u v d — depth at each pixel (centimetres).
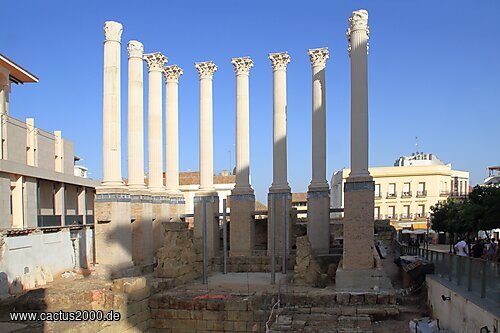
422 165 6159
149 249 2517
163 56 2864
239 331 1678
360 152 1850
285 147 2823
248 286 1972
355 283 1747
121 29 2306
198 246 2348
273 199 2145
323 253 2561
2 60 3184
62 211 3334
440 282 1327
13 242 2141
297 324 1400
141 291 1708
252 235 2845
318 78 2698
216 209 2936
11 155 3109
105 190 2192
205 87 3014
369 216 1803
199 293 1833
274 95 2870
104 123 2242
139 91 2539
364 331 1316
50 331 1327
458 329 1124
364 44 1888
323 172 2652
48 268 2466
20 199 2703
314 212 2605
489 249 1962
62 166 3938
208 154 2973
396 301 1614
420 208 5944
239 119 2917
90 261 3003
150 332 1747
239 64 2948
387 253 2962
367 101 1875
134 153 2516
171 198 2917
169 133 3030
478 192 3225
